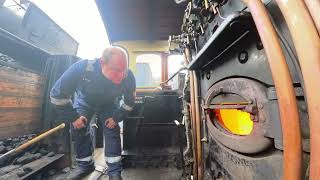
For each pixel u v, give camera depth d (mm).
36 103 2340
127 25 3391
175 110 2584
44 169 1893
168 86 3514
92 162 2078
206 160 1591
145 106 2596
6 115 1886
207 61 1425
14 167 1641
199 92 1714
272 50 574
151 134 2553
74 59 2602
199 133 1630
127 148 2521
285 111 544
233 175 1068
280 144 690
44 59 2611
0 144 1752
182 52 2080
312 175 448
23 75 2119
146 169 2221
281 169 705
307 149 612
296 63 640
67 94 1576
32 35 2834
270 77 774
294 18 496
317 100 438
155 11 2984
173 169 2207
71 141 2217
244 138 916
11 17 2615
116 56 1623
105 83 1688
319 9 455
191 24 1682
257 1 639
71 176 1832
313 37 455
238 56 1026
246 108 883
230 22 801
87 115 1842
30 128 2230
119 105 2016
